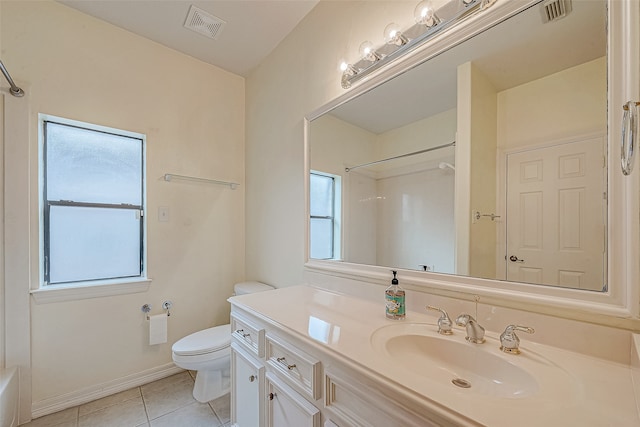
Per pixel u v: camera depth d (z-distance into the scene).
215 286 2.44
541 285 0.89
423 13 1.12
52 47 1.75
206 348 1.72
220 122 2.50
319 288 1.73
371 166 1.48
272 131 2.25
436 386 0.66
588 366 0.74
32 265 1.69
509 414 0.56
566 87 0.86
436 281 1.15
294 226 1.99
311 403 0.95
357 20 1.53
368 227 1.48
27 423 1.61
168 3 1.78
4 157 1.58
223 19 1.93
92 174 1.95
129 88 2.04
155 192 2.15
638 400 0.55
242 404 1.39
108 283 1.92
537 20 0.92
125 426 1.61
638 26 0.71
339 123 1.65
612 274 0.75
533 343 0.87
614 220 0.75
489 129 1.04
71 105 1.81
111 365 1.94
